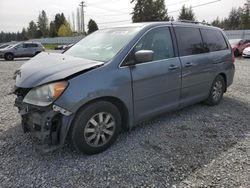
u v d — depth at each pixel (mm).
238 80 8961
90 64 3355
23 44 22312
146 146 3703
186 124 4578
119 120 3650
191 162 3289
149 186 2826
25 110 3264
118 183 2869
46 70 3293
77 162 3262
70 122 3111
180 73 4422
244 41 21469
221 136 4102
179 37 4562
